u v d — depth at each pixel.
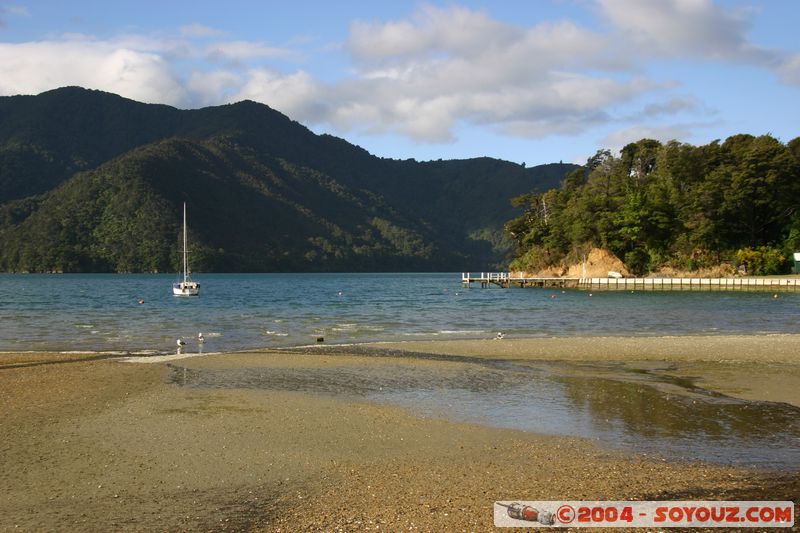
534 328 41.44
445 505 10.39
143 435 14.73
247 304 68.75
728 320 46.47
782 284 93.50
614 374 23.19
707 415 16.80
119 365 25.06
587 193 128.38
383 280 180.25
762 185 107.81
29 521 9.91
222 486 11.48
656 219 112.62
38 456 13.16
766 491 10.89
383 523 9.62
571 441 14.43
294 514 10.10
